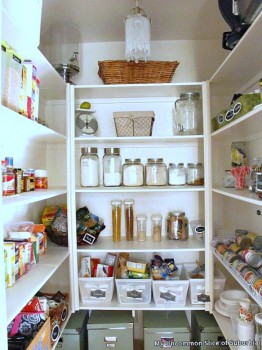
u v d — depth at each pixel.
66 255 1.67
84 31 1.93
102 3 1.63
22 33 1.04
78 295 1.80
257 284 1.09
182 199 2.09
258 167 1.37
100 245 1.87
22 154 1.70
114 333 1.79
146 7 1.68
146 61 1.73
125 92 1.90
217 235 1.87
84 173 1.87
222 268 2.06
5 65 1.00
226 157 2.06
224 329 1.53
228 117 1.51
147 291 1.81
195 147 2.07
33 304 1.27
